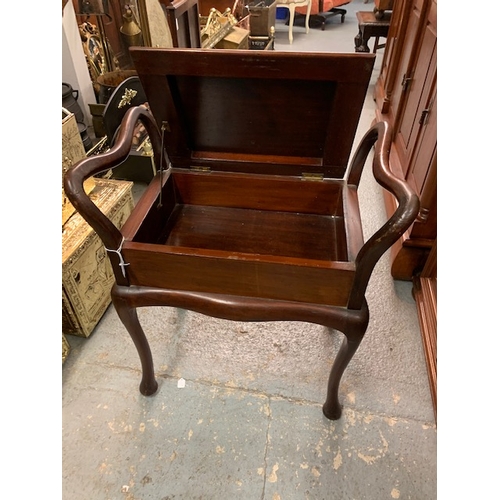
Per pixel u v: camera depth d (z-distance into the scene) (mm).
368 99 2895
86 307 1229
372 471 973
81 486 954
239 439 1035
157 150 977
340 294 754
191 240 985
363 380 1164
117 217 1317
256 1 3473
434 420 1071
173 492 942
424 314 1301
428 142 1336
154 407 1104
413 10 1853
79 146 1209
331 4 4434
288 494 936
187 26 1722
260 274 746
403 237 1394
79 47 1947
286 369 1193
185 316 1354
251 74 802
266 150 1001
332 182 991
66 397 1127
